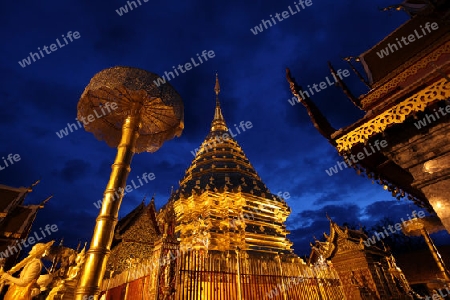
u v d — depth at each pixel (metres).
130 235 17.22
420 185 5.59
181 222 22.05
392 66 8.14
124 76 6.01
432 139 5.62
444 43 6.91
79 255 11.63
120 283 11.12
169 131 7.97
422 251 26.38
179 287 8.75
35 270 9.42
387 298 12.59
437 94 4.93
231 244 19.23
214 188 23.89
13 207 25.67
